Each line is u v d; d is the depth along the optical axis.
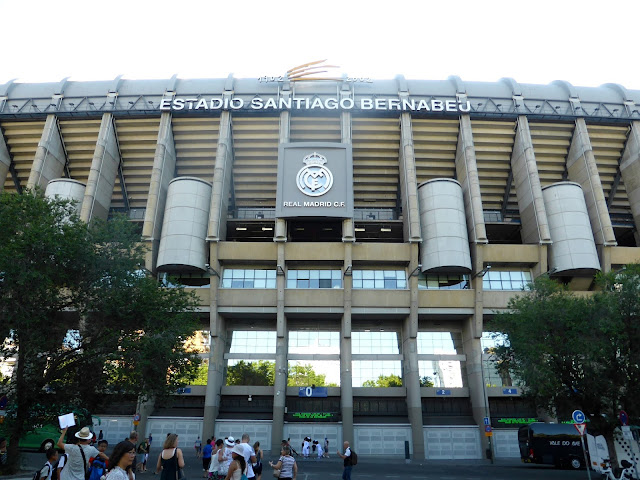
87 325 27.70
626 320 26.31
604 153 53.34
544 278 32.12
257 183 52.97
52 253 24.42
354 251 46.31
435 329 48.91
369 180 53.22
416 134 51.09
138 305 27.22
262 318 48.25
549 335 28.08
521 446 38.06
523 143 49.41
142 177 53.34
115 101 49.91
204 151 51.84
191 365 30.78
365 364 47.62
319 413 45.72
